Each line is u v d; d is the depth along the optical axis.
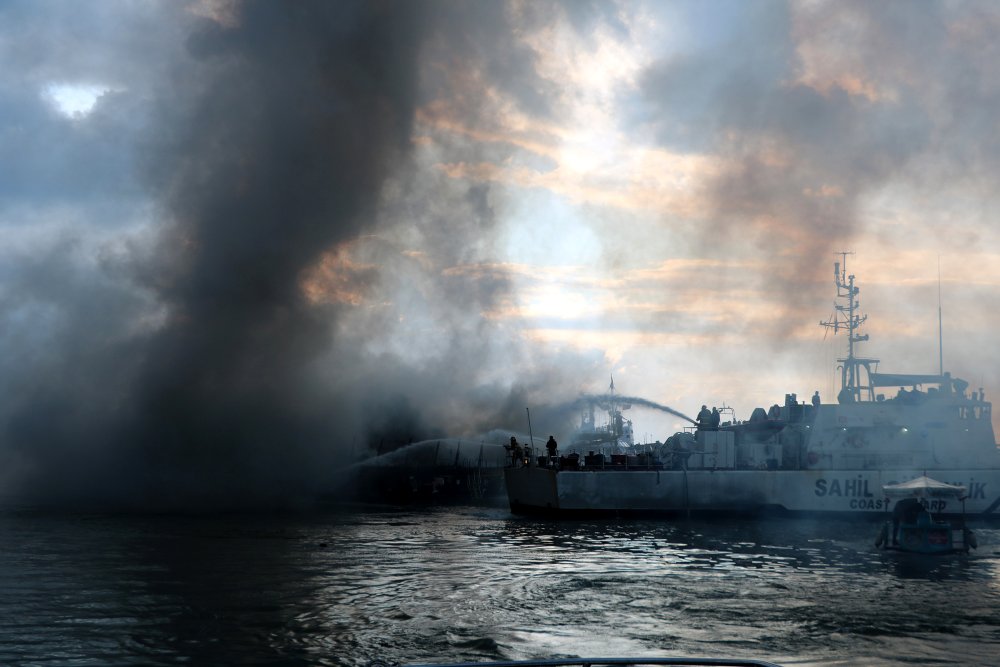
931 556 38.28
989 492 52.66
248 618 24.47
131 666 19.70
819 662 19.86
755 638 22.05
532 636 22.25
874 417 55.56
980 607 26.05
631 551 39.44
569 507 55.19
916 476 53.12
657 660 11.98
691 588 29.27
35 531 49.16
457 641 21.78
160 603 26.59
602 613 25.05
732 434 56.22
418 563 35.44
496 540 44.22
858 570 33.75
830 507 53.56
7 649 21.12
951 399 56.06
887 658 20.22
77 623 23.84
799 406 58.84
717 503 54.53
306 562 35.75
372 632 22.75
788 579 31.28
